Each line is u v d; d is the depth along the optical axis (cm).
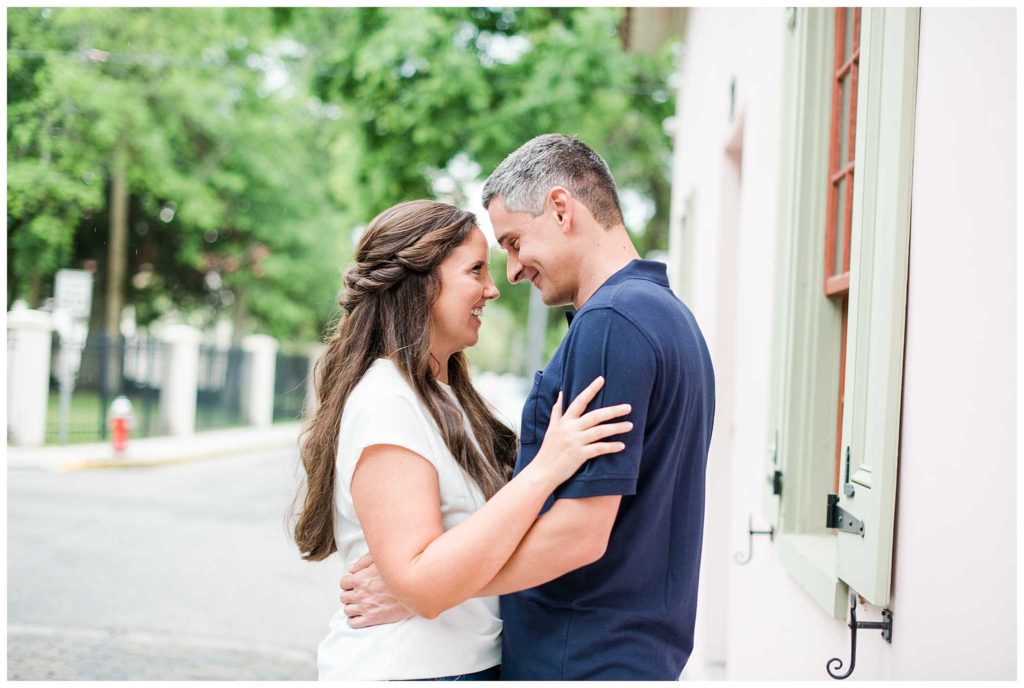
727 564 486
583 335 163
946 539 154
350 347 181
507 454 208
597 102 1292
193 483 1179
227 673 455
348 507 175
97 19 1812
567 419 156
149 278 2502
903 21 180
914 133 179
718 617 484
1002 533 135
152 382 1761
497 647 185
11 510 900
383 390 171
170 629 534
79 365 1591
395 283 182
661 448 165
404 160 1255
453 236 185
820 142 276
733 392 495
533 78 1207
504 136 1201
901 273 179
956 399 152
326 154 2434
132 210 2311
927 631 161
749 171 380
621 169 1850
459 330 186
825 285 272
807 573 235
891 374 180
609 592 167
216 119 2206
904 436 176
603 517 155
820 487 271
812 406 271
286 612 582
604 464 154
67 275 1395
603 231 180
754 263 360
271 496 1080
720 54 506
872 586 181
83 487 1083
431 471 166
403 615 173
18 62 1577
